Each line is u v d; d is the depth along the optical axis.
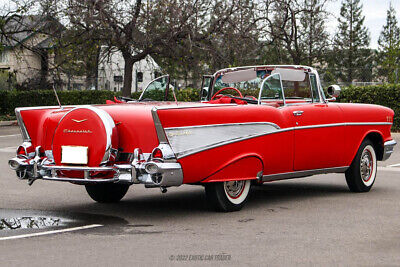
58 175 6.36
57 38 22.52
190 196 8.21
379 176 10.39
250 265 4.38
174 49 21.81
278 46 26.44
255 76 8.20
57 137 6.30
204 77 8.70
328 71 25.09
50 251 4.80
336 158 8.05
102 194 7.47
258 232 5.60
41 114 6.73
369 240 5.27
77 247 4.95
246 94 8.29
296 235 5.47
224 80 8.49
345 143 8.13
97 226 5.91
